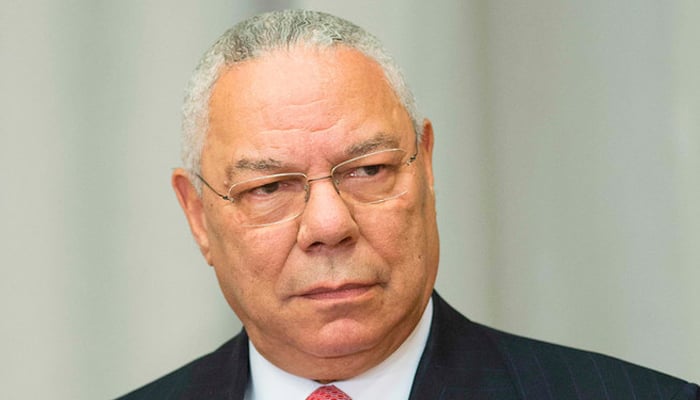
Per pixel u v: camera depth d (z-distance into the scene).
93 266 9.66
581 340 9.45
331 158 5.95
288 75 6.05
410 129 6.29
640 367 6.39
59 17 9.73
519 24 9.73
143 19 9.83
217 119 6.27
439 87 9.80
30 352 9.54
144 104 9.79
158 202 9.76
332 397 6.33
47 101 9.68
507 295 9.70
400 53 9.78
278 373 6.54
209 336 9.77
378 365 6.37
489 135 9.77
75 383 9.57
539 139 9.65
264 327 6.21
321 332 5.97
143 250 9.74
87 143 9.71
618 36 9.39
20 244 9.59
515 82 9.73
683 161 9.11
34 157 9.64
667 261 9.14
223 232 6.28
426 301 6.40
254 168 6.03
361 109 6.02
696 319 9.01
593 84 9.47
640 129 9.28
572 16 9.57
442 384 6.28
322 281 5.89
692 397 6.12
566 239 9.54
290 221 6.01
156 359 9.70
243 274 6.19
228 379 6.80
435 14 9.80
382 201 6.03
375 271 5.94
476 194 9.77
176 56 9.83
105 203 9.71
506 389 6.27
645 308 9.21
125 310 9.69
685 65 9.12
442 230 9.79
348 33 6.24
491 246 9.74
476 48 9.80
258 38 6.23
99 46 9.77
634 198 9.29
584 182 9.48
